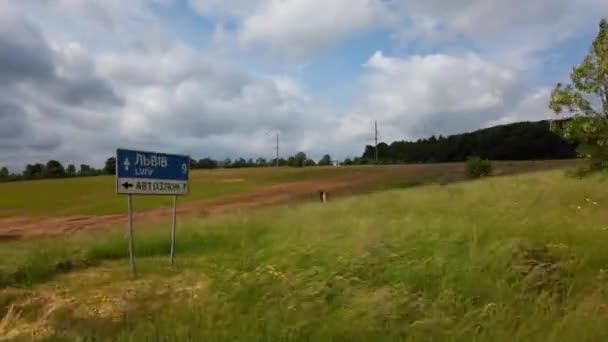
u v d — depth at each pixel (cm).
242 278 675
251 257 841
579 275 629
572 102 1127
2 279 745
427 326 504
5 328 595
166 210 3362
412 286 630
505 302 557
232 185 5134
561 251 700
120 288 696
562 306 546
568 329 477
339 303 579
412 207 1380
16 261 827
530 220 976
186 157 917
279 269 730
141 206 3750
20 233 2502
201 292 659
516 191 1599
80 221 3012
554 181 1833
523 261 661
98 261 920
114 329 555
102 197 4666
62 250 924
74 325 576
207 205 3556
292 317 537
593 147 1160
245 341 496
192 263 854
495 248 712
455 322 524
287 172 6500
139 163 826
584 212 1093
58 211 3762
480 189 1836
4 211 3956
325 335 499
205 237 1098
